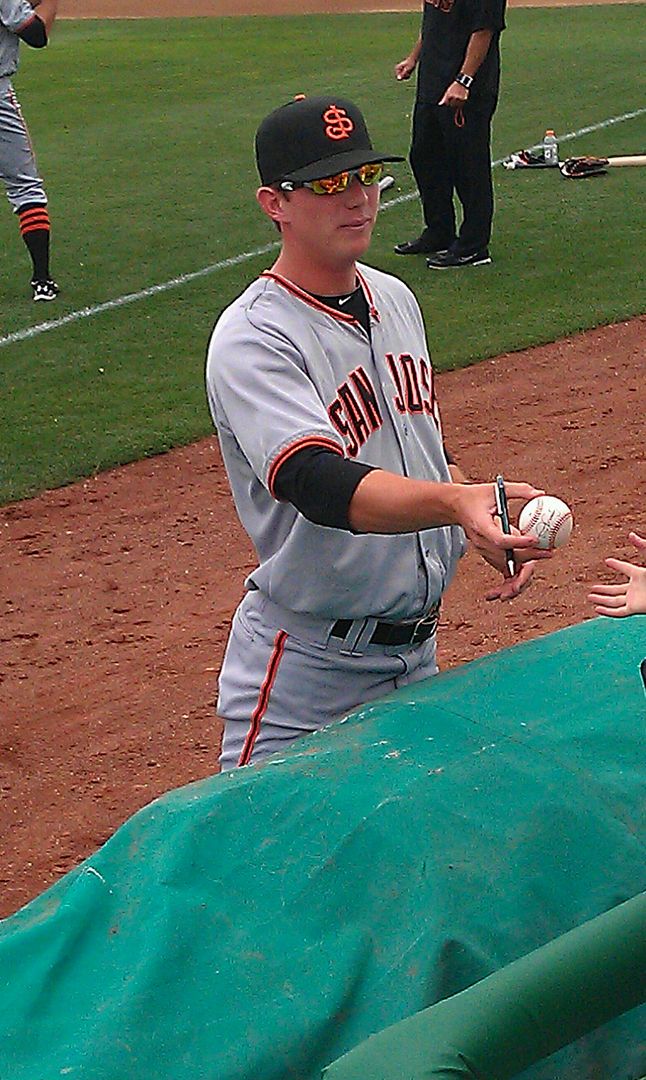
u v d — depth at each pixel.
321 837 2.17
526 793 2.23
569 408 6.88
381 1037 1.49
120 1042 1.89
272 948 2.03
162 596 5.27
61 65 18.38
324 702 3.00
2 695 4.65
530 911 2.06
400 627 2.96
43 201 8.63
